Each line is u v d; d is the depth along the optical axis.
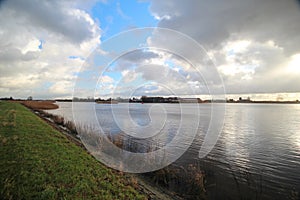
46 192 5.62
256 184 8.80
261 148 16.12
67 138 14.66
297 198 7.63
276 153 14.67
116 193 6.42
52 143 11.45
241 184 8.73
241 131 24.81
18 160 7.76
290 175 10.16
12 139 11.05
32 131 14.82
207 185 8.40
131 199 6.24
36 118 25.81
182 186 8.09
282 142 18.58
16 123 18.06
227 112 66.00
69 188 6.15
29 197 5.33
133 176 8.59
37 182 6.20
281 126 29.66
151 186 8.00
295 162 12.57
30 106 57.56
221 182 8.83
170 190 7.83
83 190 6.17
